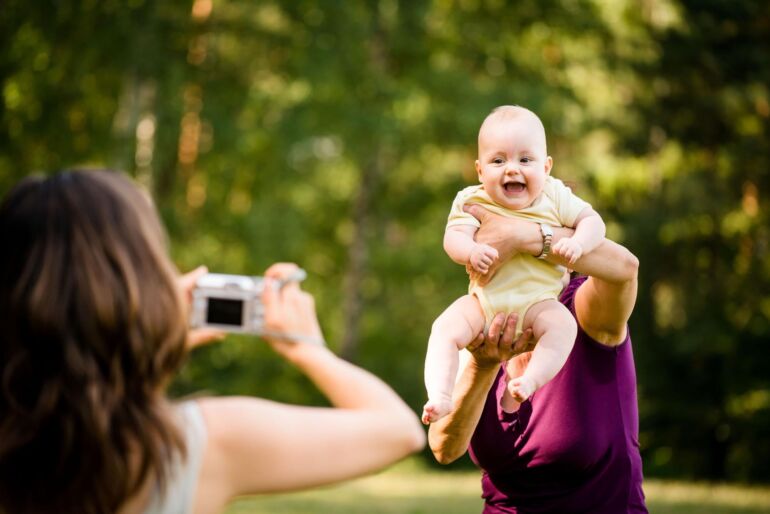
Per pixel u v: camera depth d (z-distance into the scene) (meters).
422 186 22.08
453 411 3.64
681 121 21.77
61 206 2.10
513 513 3.77
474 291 3.63
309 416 2.21
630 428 3.69
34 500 2.03
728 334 20.48
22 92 16.83
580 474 3.65
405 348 25.23
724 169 21.78
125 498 2.04
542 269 3.61
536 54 21.08
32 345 2.04
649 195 21.92
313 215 23.28
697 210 21.23
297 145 18.78
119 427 2.04
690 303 21.75
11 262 2.08
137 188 2.21
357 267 21.81
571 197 3.67
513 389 3.38
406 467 22.72
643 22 21.31
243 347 21.52
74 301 2.04
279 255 20.34
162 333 2.10
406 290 25.09
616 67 21.09
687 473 21.20
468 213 3.71
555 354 3.45
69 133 17.16
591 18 20.47
